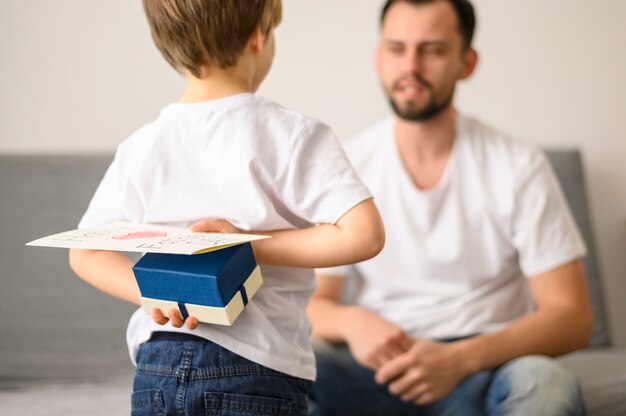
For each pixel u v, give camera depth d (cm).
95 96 190
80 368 160
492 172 153
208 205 90
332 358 147
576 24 203
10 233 164
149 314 86
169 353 89
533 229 149
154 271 82
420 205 153
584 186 187
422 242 153
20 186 167
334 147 90
